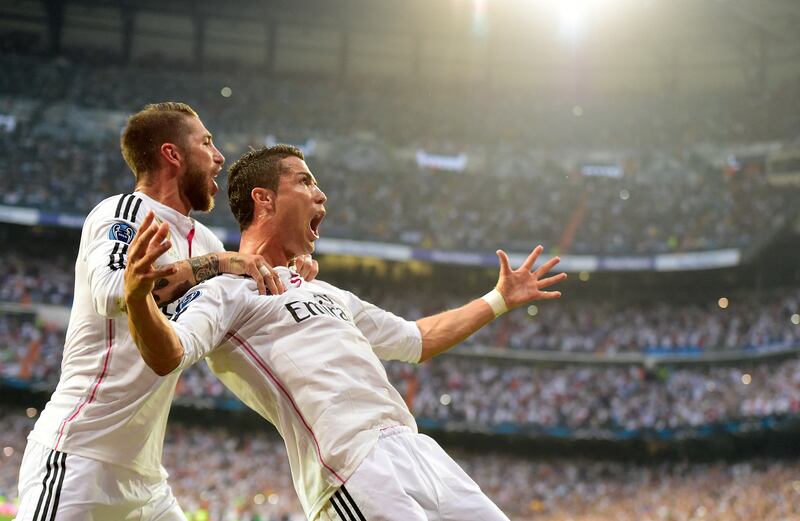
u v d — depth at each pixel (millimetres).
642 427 36219
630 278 44031
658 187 45719
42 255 41312
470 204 45188
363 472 3131
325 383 3283
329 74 50156
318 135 47031
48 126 43812
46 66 45750
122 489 3770
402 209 44125
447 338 4090
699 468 36844
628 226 43531
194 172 4090
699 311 41969
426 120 48625
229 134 46406
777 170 44156
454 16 50094
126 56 48125
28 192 40188
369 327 3908
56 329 37219
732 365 38906
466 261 42688
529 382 38531
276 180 3781
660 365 39281
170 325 2975
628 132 48031
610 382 38562
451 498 3207
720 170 45531
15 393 35625
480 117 49094
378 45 50938
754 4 42906
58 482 3625
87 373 3729
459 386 37969
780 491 32688
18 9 47031
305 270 3844
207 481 31406
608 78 50562
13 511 9391
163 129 4031
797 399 35312
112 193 41750
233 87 48094
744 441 37125
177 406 36625
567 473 36531
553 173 46875
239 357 3443
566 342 39812
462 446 38438
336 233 42594
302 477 3330
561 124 48844
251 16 49344
